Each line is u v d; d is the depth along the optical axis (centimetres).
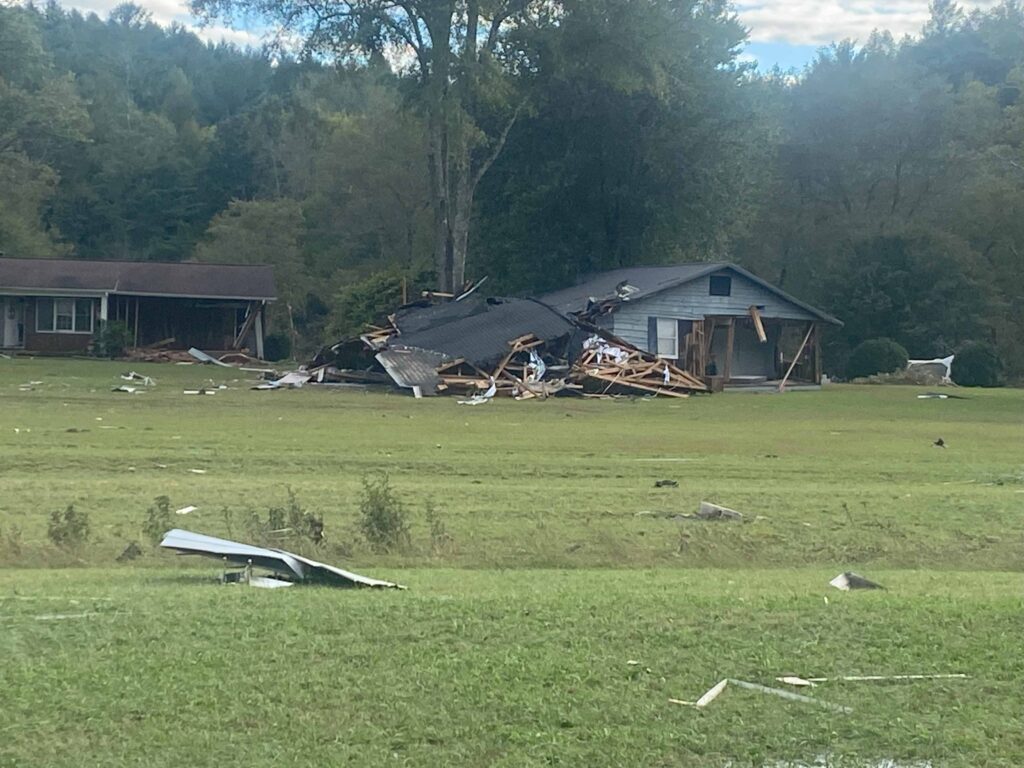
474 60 4675
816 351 4638
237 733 618
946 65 8888
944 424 3002
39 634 789
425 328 4397
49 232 8006
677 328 4400
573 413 3192
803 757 601
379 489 1491
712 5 5384
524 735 620
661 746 609
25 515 1433
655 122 5325
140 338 5591
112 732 618
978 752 605
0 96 7100
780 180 7275
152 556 1230
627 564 1273
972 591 1038
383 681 695
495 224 5625
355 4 4691
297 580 1055
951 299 6034
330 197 8031
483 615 848
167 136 9206
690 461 2106
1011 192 5972
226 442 2198
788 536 1412
